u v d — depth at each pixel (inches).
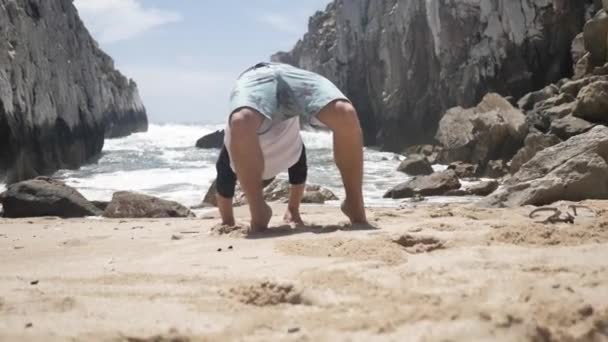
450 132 876.0
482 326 96.3
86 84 1347.2
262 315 110.0
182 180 799.7
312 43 1814.7
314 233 214.8
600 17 789.2
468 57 1085.8
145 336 99.0
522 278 128.4
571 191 340.5
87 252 199.5
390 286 126.4
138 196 444.8
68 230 279.7
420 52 1229.1
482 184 593.6
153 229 275.1
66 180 840.9
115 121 2004.2
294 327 102.3
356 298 118.2
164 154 1360.7
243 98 227.6
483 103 858.1
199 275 148.7
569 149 380.5
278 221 268.4
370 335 97.4
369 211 307.6
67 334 101.9
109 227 294.5
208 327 105.3
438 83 1160.8
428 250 168.9
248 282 136.9
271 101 228.2
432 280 130.2
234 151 224.4
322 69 1668.3
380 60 1362.0
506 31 1016.2
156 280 144.7
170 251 193.5
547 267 141.4
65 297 124.4
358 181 235.0
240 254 177.6
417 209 326.3
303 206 411.5
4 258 191.6
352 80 1523.1
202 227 277.6
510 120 783.1
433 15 1154.0
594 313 101.9
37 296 127.3
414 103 1243.8
